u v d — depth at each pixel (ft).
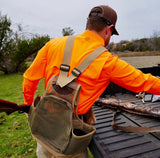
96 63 2.89
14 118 12.34
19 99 16.78
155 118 5.55
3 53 39.70
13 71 41.83
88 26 3.34
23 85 3.79
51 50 3.42
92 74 2.89
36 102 3.74
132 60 49.80
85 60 2.94
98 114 6.41
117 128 4.92
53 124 3.04
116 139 4.56
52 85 3.10
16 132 10.25
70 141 2.93
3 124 11.41
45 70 3.67
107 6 3.33
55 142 3.10
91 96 3.09
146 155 3.84
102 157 3.85
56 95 2.98
